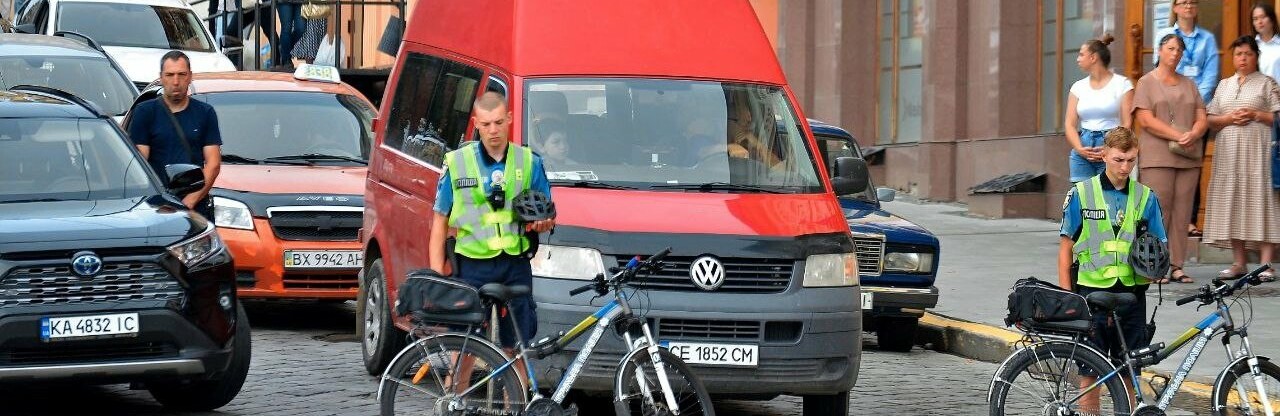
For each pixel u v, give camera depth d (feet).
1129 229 40.70
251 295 59.52
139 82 95.71
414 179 48.98
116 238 41.11
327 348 57.16
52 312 40.04
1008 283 70.95
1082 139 68.95
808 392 41.50
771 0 123.95
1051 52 101.96
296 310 67.87
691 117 45.80
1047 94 102.37
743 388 40.98
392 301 50.16
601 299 40.55
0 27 122.62
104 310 40.45
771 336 41.16
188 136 56.75
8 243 40.29
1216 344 54.19
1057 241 86.12
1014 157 100.89
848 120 116.98
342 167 64.85
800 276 41.55
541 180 39.63
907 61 113.70
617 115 45.50
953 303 65.62
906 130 114.21
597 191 43.04
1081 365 38.88
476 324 36.47
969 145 105.91
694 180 44.34
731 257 41.16
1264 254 67.46
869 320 62.13
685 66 47.03
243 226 59.57
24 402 46.62
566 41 46.65
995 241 86.33
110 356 40.75
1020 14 102.78
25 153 46.01
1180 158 66.90
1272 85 67.10
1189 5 70.49
